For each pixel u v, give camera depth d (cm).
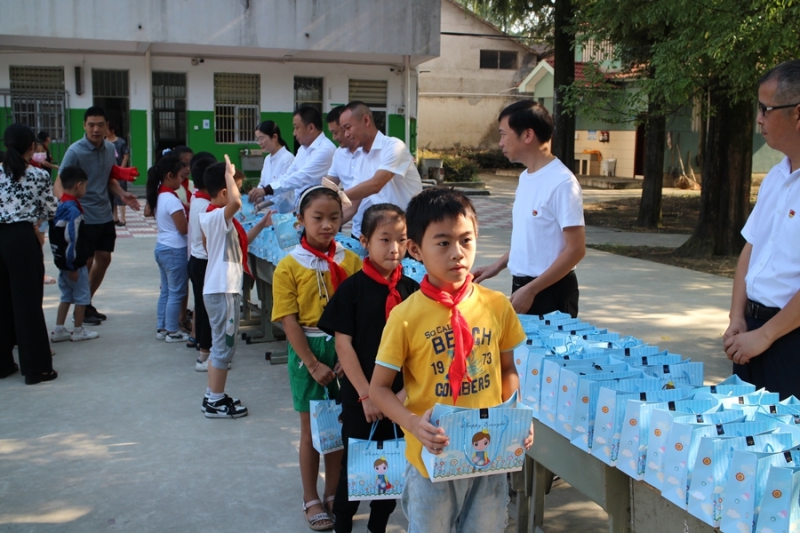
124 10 1684
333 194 342
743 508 204
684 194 2117
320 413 324
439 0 1936
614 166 2656
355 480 285
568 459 276
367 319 293
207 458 414
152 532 336
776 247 296
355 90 2098
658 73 834
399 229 291
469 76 3144
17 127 508
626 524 259
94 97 1864
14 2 1606
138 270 928
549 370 278
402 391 300
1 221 508
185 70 1939
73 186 603
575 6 1336
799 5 654
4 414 473
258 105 2030
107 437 440
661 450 229
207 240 459
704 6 744
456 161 2428
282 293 335
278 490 379
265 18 1800
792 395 276
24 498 365
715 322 702
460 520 241
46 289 801
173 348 621
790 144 286
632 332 665
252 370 573
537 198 370
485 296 238
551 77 2869
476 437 213
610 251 1136
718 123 1049
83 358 590
